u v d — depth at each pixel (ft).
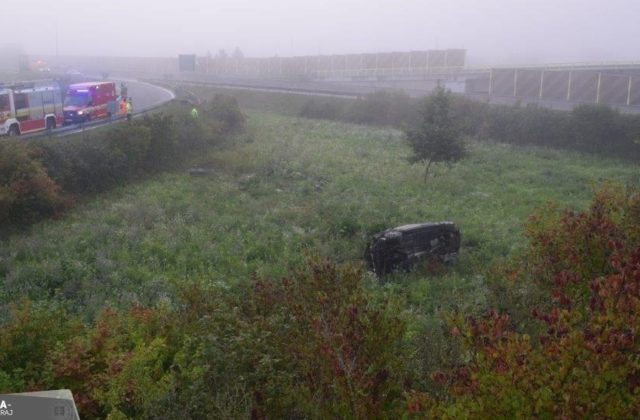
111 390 24.12
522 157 116.16
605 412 15.33
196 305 32.19
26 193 69.00
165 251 58.29
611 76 156.76
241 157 104.68
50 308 42.37
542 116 129.80
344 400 19.94
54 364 25.64
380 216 70.28
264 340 26.58
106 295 47.85
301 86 223.30
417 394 18.93
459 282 49.52
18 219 68.69
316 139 135.13
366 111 167.02
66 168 79.66
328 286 25.71
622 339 16.17
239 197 81.66
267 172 96.37
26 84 112.78
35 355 26.96
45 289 49.80
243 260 56.85
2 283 51.11
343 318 22.43
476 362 17.76
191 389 24.26
